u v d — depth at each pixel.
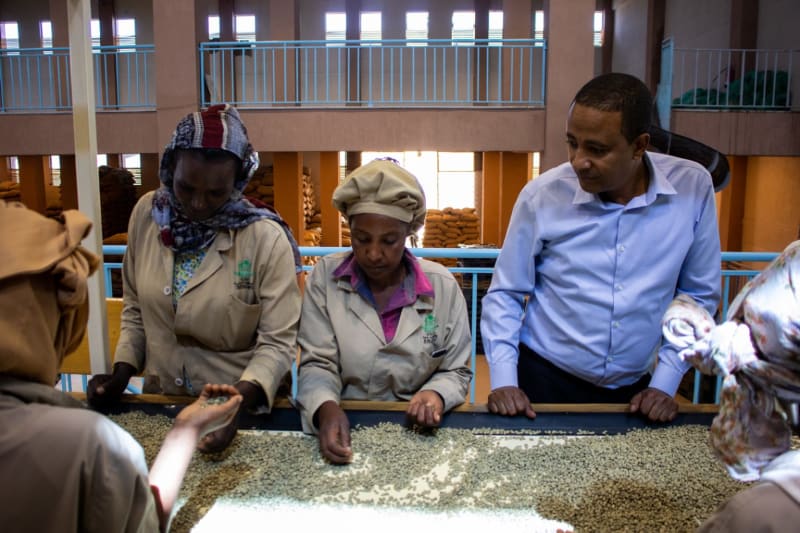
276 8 10.44
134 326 1.59
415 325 1.50
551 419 1.47
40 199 11.50
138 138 8.62
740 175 10.50
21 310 0.68
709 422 1.48
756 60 9.56
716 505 1.18
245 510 1.15
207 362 1.51
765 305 0.77
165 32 8.36
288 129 8.46
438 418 1.38
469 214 12.38
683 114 8.46
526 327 1.76
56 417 0.69
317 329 1.53
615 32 15.66
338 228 11.79
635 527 1.11
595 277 1.58
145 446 1.32
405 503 1.17
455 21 14.02
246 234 1.45
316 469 1.28
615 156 1.35
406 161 14.90
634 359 1.63
